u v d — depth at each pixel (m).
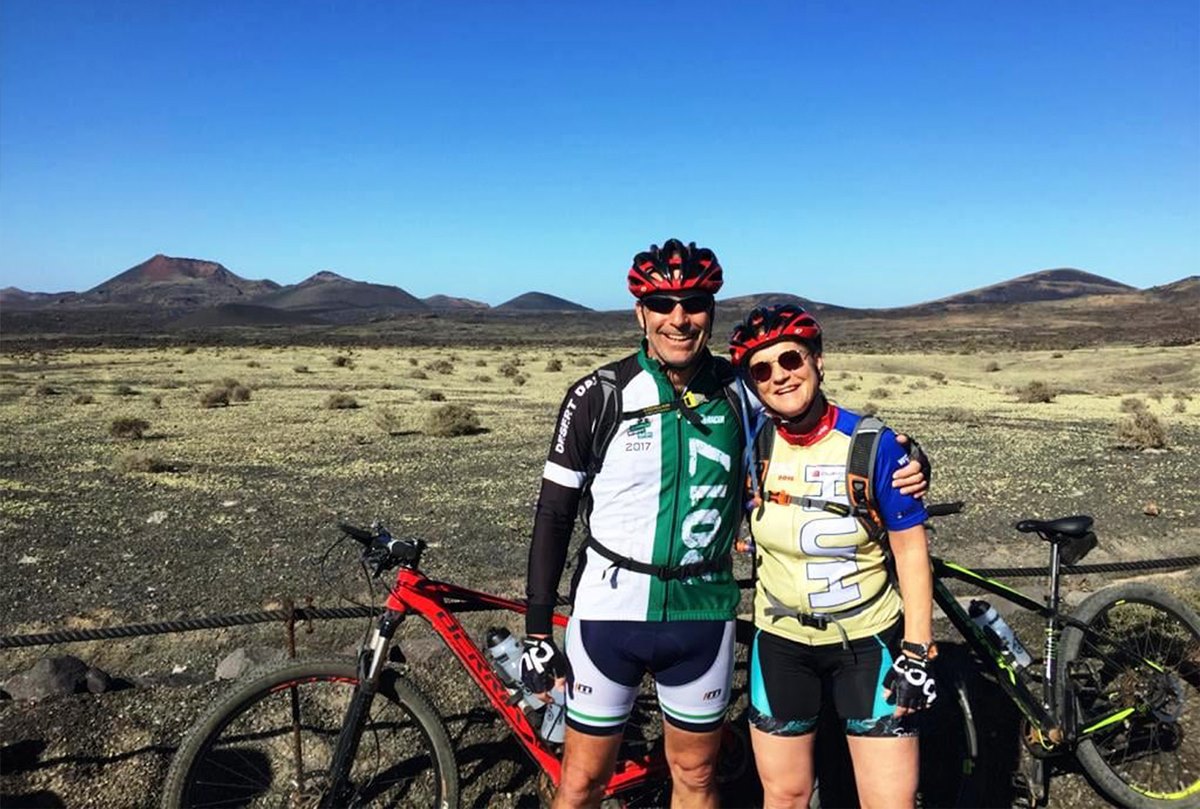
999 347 91.06
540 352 86.38
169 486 11.90
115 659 5.48
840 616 2.47
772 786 2.61
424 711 2.85
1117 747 3.29
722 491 2.42
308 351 82.88
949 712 3.62
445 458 14.73
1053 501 9.70
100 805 3.09
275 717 3.41
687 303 2.28
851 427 2.45
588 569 2.46
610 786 2.89
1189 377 42.53
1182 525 8.39
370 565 2.83
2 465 13.83
